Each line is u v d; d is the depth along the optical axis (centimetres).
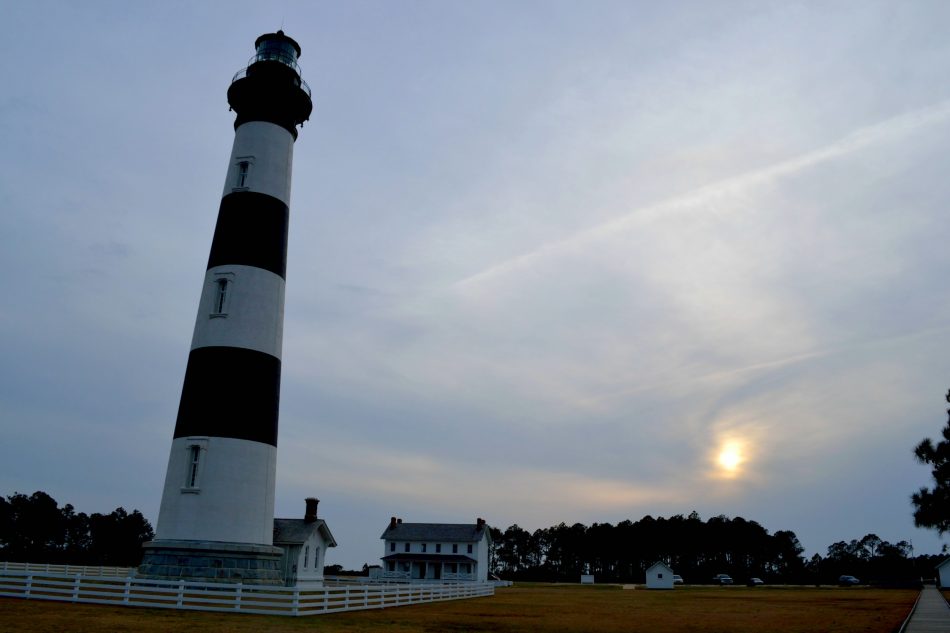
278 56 3766
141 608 2647
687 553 13325
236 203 3431
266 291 3325
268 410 3203
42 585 2931
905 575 11138
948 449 3369
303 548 5069
